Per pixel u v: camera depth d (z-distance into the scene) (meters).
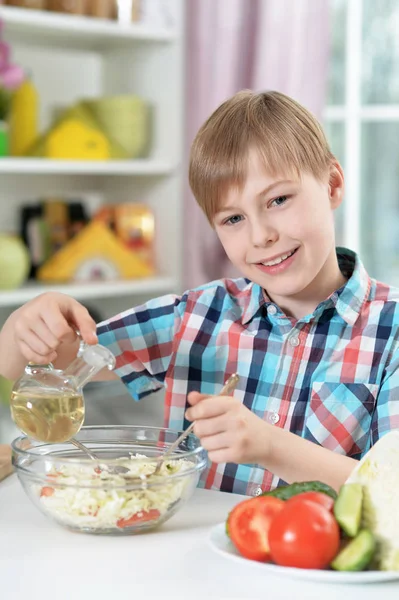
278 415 1.43
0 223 3.01
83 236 2.93
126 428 1.19
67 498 1.00
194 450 1.07
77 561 0.93
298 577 0.88
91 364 1.09
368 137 3.20
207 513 1.11
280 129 1.31
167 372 1.54
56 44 3.06
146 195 3.14
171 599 0.83
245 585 0.87
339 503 0.90
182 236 3.05
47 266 2.90
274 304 1.46
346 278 1.52
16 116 2.81
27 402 1.06
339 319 1.44
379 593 0.85
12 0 2.67
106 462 1.02
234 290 1.57
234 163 1.29
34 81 3.07
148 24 3.05
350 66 3.19
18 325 1.23
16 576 0.89
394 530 0.88
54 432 1.06
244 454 1.06
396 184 3.18
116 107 2.93
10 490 1.20
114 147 2.95
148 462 1.03
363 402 1.40
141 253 3.07
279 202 1.31
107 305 3.26
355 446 1.40
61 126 2.83
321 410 1.41
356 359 1.42
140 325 1.54
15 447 1.06
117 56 3.16
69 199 3.21
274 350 1.46
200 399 1.07
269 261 1.33
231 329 1.50
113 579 0.88
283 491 0.97
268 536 0.89
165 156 3.04
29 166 2.64
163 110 3.03
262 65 2.88
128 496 1.00
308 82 2.86
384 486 0.91
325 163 1.38
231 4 2.89
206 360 1.51
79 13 2.79
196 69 2.97
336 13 3.18
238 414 1.07
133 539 1.00
